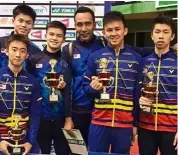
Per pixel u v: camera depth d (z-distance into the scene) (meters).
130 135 2.71
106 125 2.67
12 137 2.52
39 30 4.11
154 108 2.66
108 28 2.69
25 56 2.58
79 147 2.80
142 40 9.38
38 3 4.10
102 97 2.64
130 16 8.44
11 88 2.57
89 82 2.79
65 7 4.06
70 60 3.10
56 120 3.02
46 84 2.95
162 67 2.67
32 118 2.63
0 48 3.04
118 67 2.68
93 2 3.96
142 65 2.74
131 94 2.70
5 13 4.15
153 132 2.69
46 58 3.00
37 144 2.85
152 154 2.71
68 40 4.05
